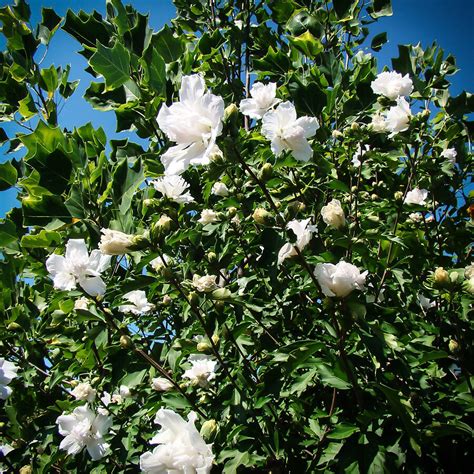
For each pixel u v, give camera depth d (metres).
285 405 0.77
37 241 0.92
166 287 0.80
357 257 0.85
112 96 1.20
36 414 1.10
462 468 0.71
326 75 1.11
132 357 0.83
